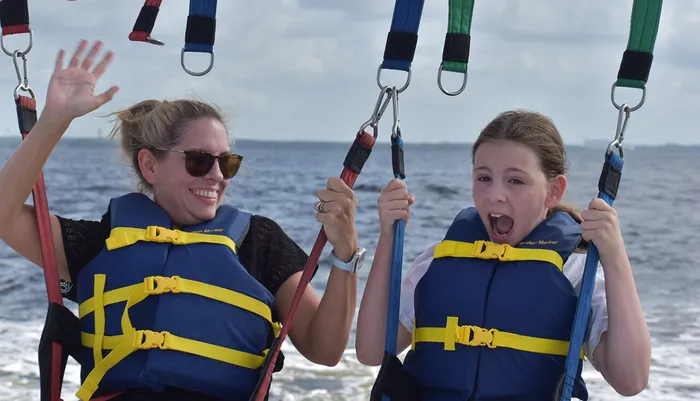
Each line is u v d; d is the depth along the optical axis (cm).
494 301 291
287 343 729
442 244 312
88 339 308
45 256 296
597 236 271
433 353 293
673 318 870
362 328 299
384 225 293
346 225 301
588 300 271
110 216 323
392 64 287
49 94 286
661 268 1238
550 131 297
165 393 300
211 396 304
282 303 323
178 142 320
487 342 286
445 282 300
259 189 2678
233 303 307
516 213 295
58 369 298
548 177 297
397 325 286
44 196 300
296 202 2298
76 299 323
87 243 319
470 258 304
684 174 4288
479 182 298
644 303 955
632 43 273
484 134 298
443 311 296
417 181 3034
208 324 303
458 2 283
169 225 320
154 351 298
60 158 5491
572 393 273
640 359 271
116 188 2595
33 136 288
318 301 330
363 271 1077
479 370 285
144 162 327
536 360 283
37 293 979
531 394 282
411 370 297
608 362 276
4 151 5419
